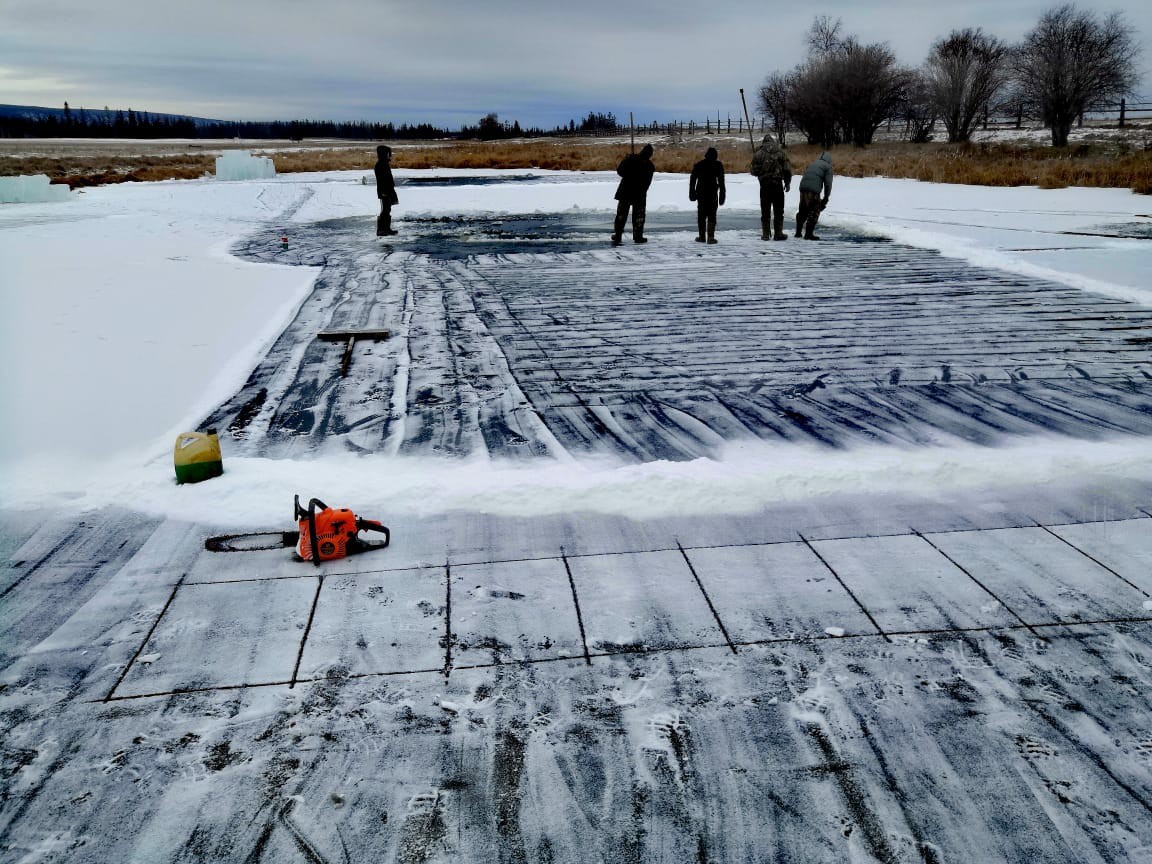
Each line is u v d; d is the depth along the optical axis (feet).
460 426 17.51
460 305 29.37
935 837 7.35
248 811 7.67
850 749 8.40
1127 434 16.47
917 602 11.02
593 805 7.73
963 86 127.54
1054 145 114.21
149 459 15.53
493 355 22.85
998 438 16.35
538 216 60.03
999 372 20.53
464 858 7.16
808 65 141.79
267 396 19.39
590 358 22.40
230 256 40.83
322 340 24.40
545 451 16.10
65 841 7.34
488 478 14.56
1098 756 8.27
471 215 61.00
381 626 10.59
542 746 8.49
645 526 13.24
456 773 8.13
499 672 9.68
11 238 46.24
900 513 13.53
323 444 16.51
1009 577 11.59
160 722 8.85
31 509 13.60
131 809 7.70
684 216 58.95
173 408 18.43
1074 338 23.48
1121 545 12.39
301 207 66.74
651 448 16.20
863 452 15.76
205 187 89.25
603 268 36.76
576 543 12.71
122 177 103.91
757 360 21.93
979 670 9.62
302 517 12.12
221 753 8.40
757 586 11.46
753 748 8.43
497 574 11.84
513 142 277.64
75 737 8.63
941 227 47.47
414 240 47.11
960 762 8.22
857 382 19.99
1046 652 9.94
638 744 8.50
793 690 9.32
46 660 9.89
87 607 10.99
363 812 7.66
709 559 12.21
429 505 13.79
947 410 17.99
